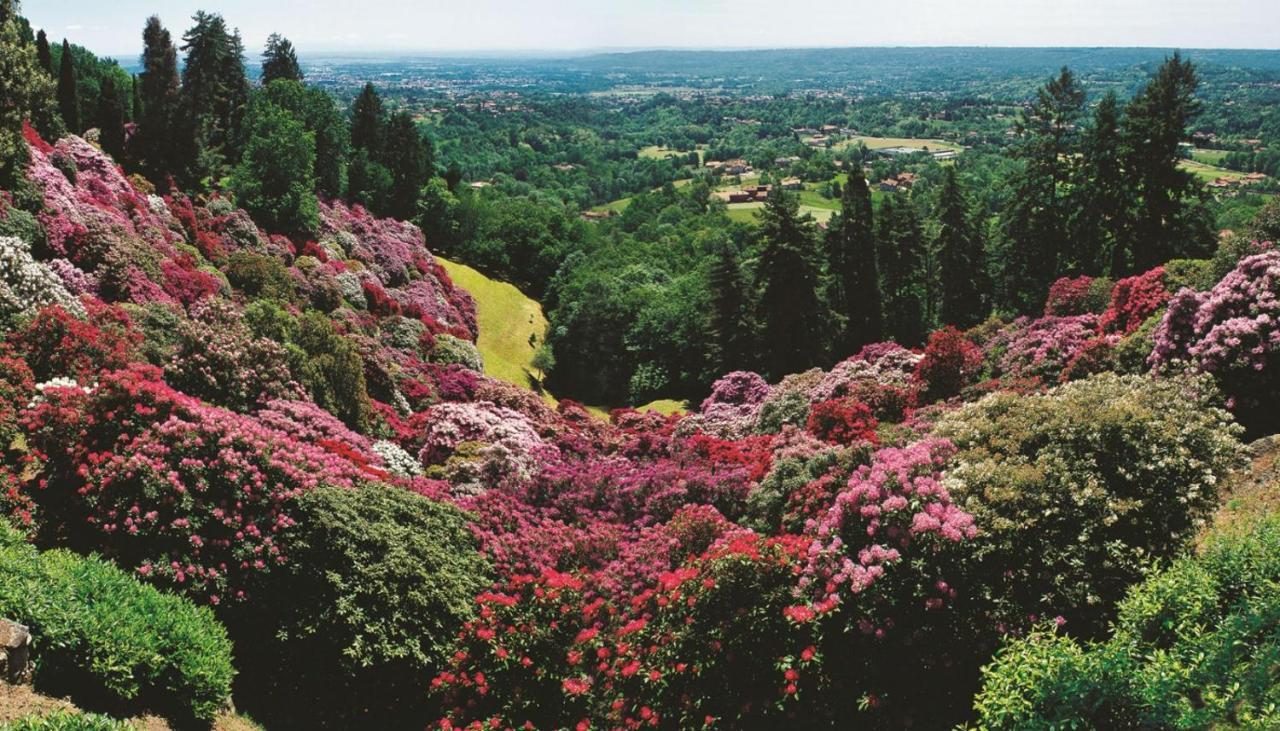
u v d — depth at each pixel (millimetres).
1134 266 39125
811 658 7988
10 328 14344
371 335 35312
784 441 16969
